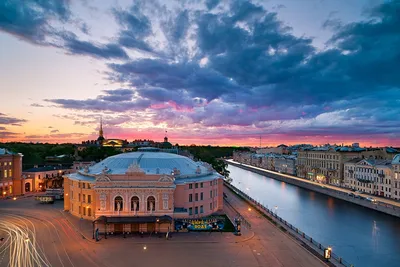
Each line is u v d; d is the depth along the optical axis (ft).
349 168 587.27
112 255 229.86
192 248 246.27
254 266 213.66
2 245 251.60
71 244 253.44
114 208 294.87
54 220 327.26
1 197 458.91
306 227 355.77
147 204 297.53
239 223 281.54
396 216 397.60
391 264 254.06
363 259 263.70
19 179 487.20
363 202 463.42
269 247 251.80
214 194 362.53
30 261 217.15
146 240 263.90
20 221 324.80
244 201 447.83
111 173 313.12
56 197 444.96
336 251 281.33
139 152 411.54
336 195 540.11
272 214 361.51
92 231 286.87
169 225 284.20
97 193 294.46
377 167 504.84
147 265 212.23
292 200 520.83
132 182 295.89
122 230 282.15
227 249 245.04
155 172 325.62
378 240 310.65
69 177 358.02
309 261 224.12
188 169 366.84
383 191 489.67
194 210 333.62
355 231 339.98
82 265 211.20
